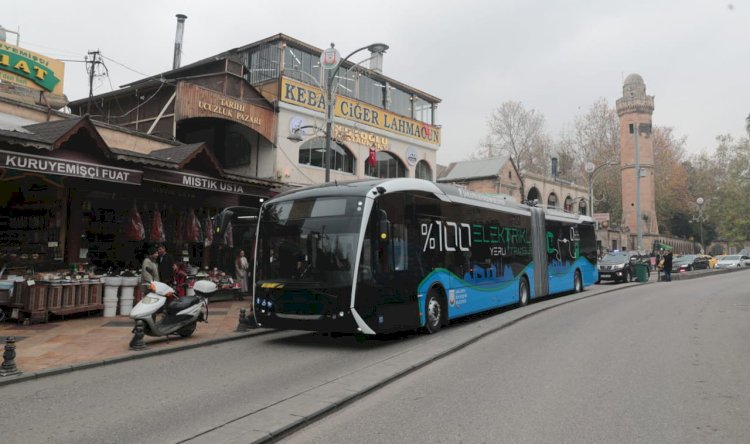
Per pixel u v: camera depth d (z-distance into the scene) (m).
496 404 6.01
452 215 12.69
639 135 63.47
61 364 8.15
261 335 11.62
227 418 5.56
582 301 18.08
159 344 9.95
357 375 7.36
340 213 9.88
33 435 5.11
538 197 46.69
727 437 4.84
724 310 14.98
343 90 25.14
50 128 11.99
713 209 64.94
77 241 13.56
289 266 10.02
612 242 57.44
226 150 22.62
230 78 20.41
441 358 8.87
